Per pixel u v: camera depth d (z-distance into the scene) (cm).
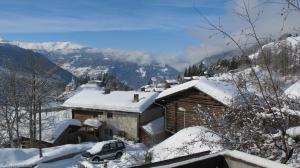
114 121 3638
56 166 2473
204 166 236
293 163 448
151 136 3203
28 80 3005
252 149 486
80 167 1852
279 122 430
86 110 3847
